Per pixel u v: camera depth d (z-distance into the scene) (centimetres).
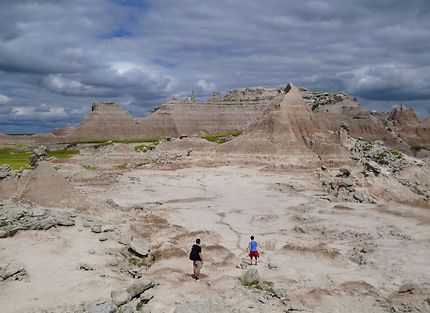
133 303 1761
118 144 10006
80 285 1903
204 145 10656
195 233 3284
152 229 3225
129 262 2414
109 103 17838
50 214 2895
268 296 2031
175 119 17688
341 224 3766
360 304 1969
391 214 4216
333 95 16475
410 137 15488
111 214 3569
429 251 2931
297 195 5434
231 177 7206
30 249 2314
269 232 3562
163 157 9556
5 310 1619
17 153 11588
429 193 6119
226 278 2267
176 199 5188
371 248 3005
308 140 9731
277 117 10094
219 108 18675
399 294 2112
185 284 2105
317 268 2558
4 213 2742
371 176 5822
